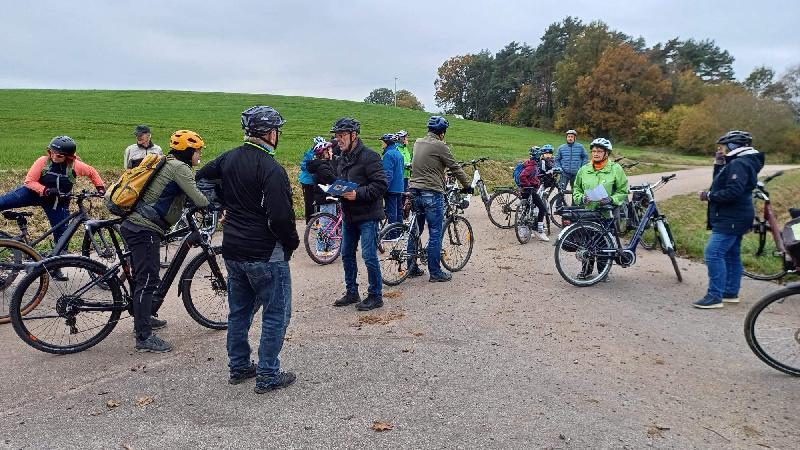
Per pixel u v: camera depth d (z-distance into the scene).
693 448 3.13
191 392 3.81
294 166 15.91
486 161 22.72
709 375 4.08
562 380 3.98
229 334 3.90
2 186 10.85
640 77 64.50
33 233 8.85
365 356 4.41
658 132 60.25
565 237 6.36
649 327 5.10
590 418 3.45
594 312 5.52
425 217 6.79
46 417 3.48
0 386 3.89
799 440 3.21
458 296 6.05
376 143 27.05
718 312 5.54
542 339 4.79
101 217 10.22
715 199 5.49
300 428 3.33
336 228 7.65
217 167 3.71
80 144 18.72
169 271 4.76
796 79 54.28
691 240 8.68
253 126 3.55
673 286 6.50
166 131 26.05
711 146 52.81
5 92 43.22
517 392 3.79
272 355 3.78
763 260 7.29
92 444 3.17
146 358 4.39
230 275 3.80
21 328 4.30
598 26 71.25
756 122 49.75
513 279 6.79
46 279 4.84
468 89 101.44
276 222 3.52
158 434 3.27
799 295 4.23
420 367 4.20
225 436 3.25
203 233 4.88
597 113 64.88
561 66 71.88
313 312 5.52
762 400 3.69
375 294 5.61
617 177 6.45
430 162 6.36
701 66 81.00
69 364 4.27
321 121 38.28
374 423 3.38
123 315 5.36
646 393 3.79
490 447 3.12
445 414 3.49
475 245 9.02
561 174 12.48
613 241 6.54
